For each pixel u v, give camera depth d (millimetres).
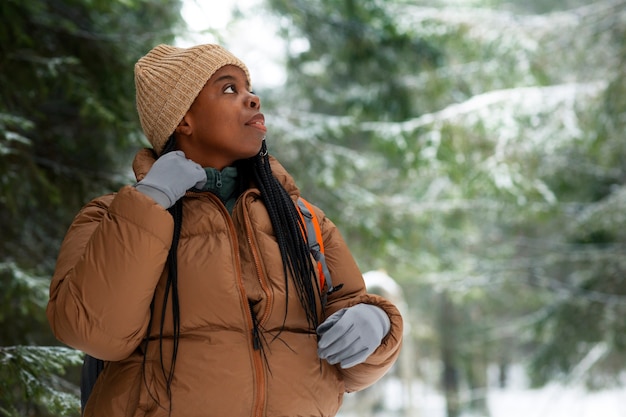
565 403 16438
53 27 5156
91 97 4703
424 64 10508
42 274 4938
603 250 12109
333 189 8867
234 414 1834
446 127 9523
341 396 2047
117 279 1749
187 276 1876
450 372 18203
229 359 1844
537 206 10336
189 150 2070
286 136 8648
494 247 15336
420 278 13008
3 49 4535
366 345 1893
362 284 2186
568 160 12031
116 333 1771
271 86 13664
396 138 9477
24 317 4609
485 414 16547
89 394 2096
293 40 11367
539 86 10469
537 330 12539
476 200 11070
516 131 9594
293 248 1994
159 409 1827
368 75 11508
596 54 10344
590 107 9719
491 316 18125
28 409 4043
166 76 2027
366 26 10133
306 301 1973
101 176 5148
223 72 2045
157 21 7027
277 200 2035
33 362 3129
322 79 12773
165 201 1824
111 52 5273
